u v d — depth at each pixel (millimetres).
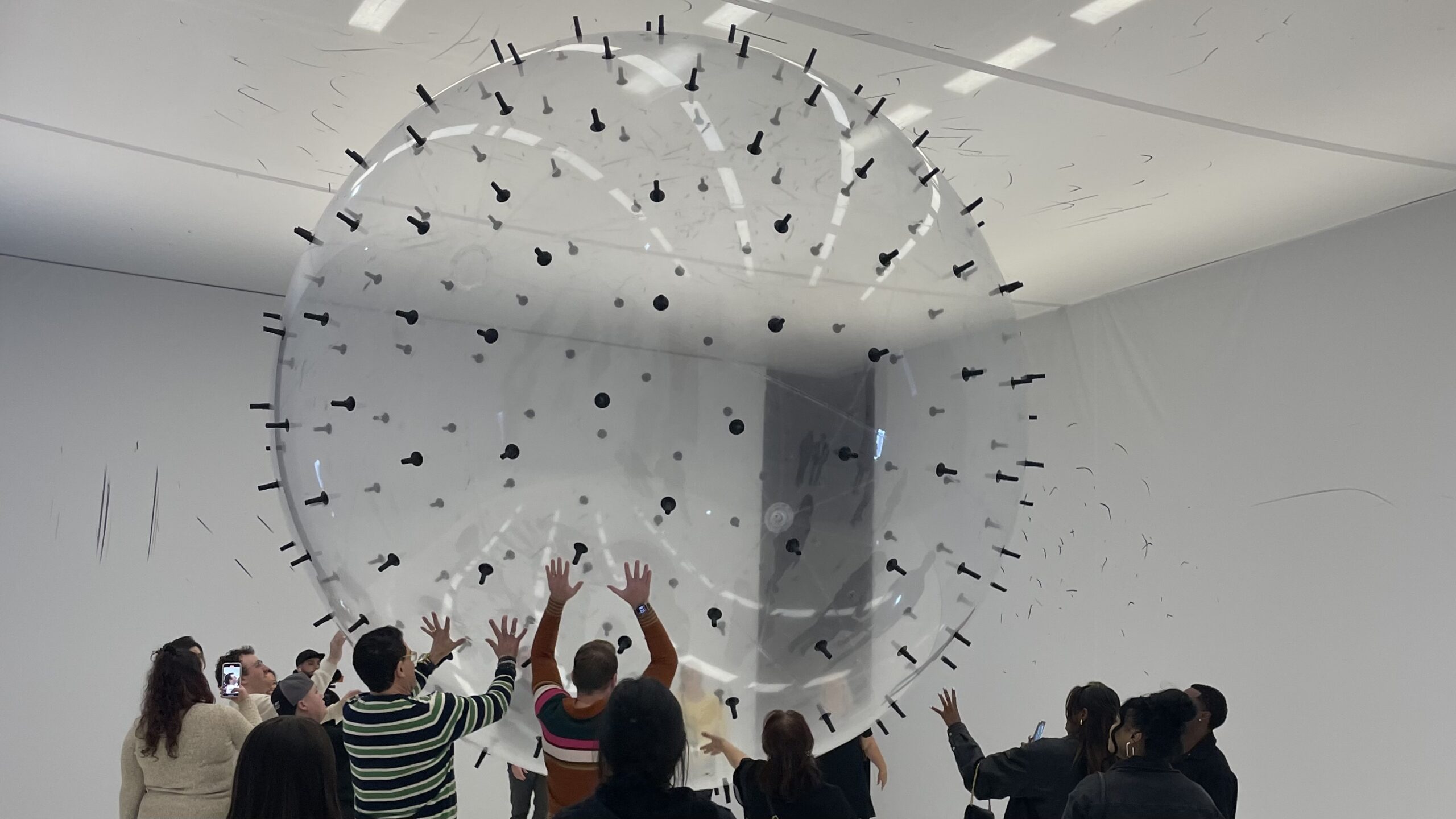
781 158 1323
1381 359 3559
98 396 4762
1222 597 4102
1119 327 4746
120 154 3318
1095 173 3258
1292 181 3303
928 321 1351
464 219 1271
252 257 4473
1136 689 4465
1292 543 3836
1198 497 4258
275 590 5051
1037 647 5039
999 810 5133
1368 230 3635
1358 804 3510
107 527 4727
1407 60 2473
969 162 3189
